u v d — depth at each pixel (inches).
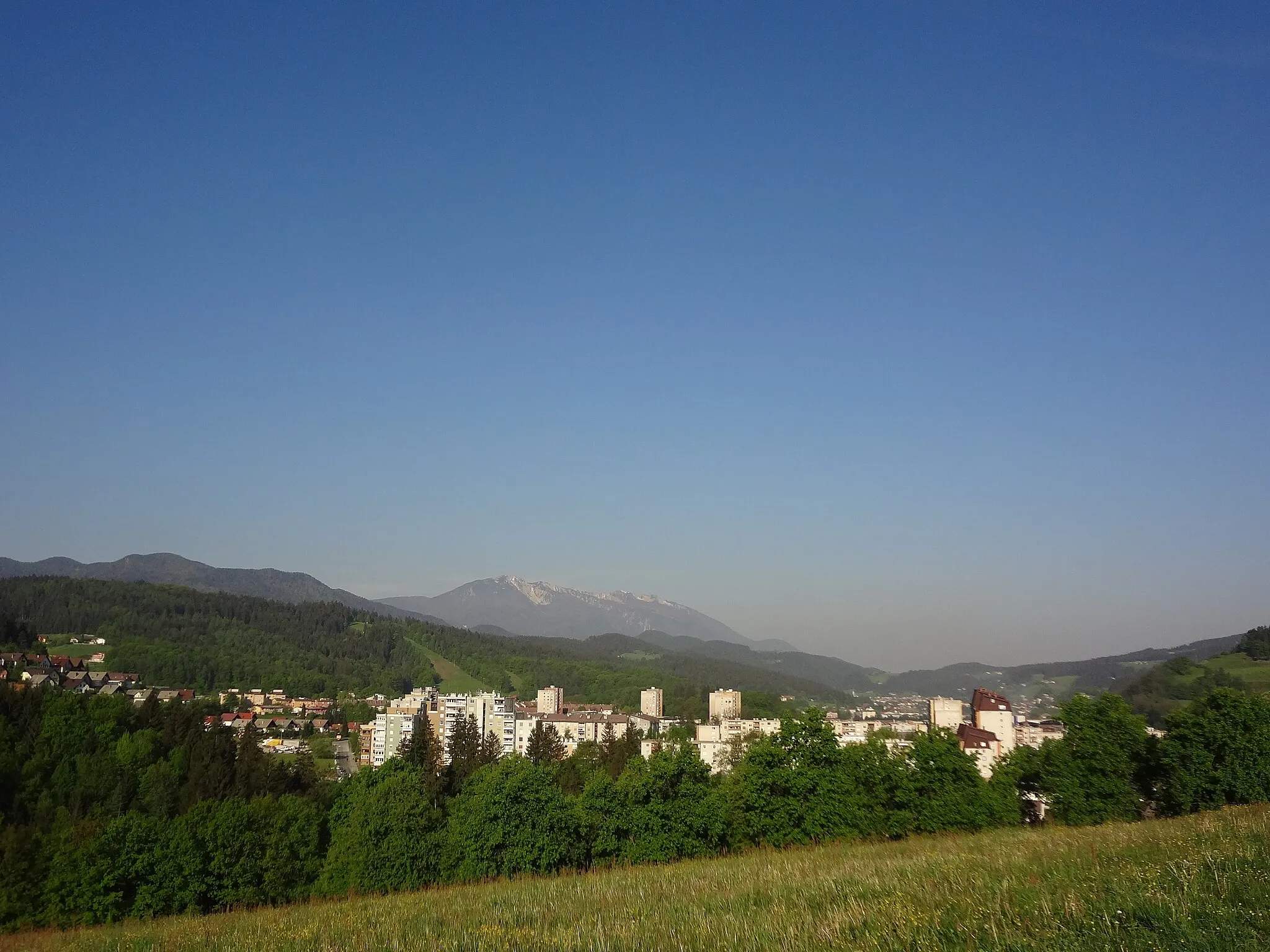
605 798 2032.5
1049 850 1193.4
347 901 1653.5
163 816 3260.3
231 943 1008.9
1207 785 2071.9
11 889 1873.8
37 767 3353.8
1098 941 598.9
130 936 1253.1
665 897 1099.9
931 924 688.4
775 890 1036.5
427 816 2111.2
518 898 1247.5
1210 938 577.9
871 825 2055.9
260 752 3983.8
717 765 5659.5
